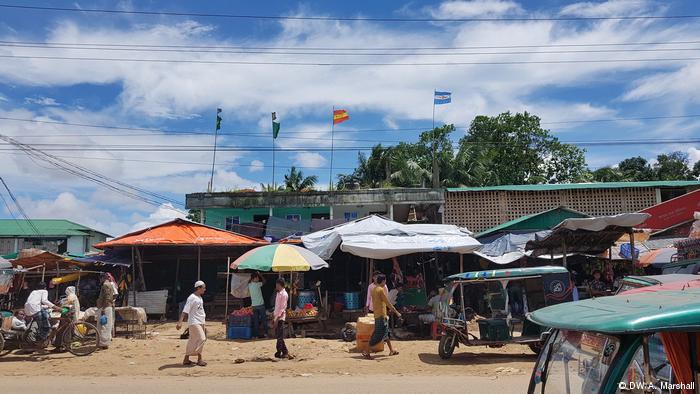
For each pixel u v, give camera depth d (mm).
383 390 9070
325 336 16906
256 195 26484
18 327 12930
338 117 30000
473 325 17828
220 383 9812
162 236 20094
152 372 11000
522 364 11781
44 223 38312
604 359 3666
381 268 22656
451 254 23266
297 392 8922
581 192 27328
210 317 21172
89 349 13164
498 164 40188
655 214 20438
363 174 40375
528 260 22656
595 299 4430
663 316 3381
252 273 17203
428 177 35625
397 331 16922
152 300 20562
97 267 22609
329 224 24891
